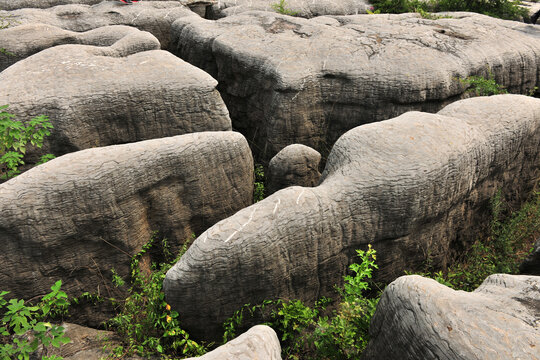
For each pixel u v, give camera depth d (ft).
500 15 35.22
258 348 9.76
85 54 19.97
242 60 22.52
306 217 13.10
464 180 15.10
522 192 18.67
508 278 10.25
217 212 16.31
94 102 17.83
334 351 12.47
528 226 18.19
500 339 8.35
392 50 22.31
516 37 25.07
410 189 13.76
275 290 13.41
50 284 13.58
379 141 14.65
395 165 13.93
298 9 35.86
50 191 12.76
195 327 13.43
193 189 15.33
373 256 13.70
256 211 12.87
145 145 14.24
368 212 13.91
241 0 37.01
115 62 19.39
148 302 13.84
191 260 12.38
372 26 25.75
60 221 13.03
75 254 13.65
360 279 13.57
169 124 19.15
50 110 17.39
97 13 31.27
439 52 22.56
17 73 18.40
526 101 17.29
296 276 13.56
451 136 14.96
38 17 29.96
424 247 15.17
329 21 27.63
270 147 21.48
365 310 12.90
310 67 21.15
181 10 32.86
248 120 23.71
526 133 16.89
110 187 13.47
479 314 8.88
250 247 12.48
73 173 13.03
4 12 30.37
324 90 21.31
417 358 9.30
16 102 17.07
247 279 12.84
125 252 14.43
